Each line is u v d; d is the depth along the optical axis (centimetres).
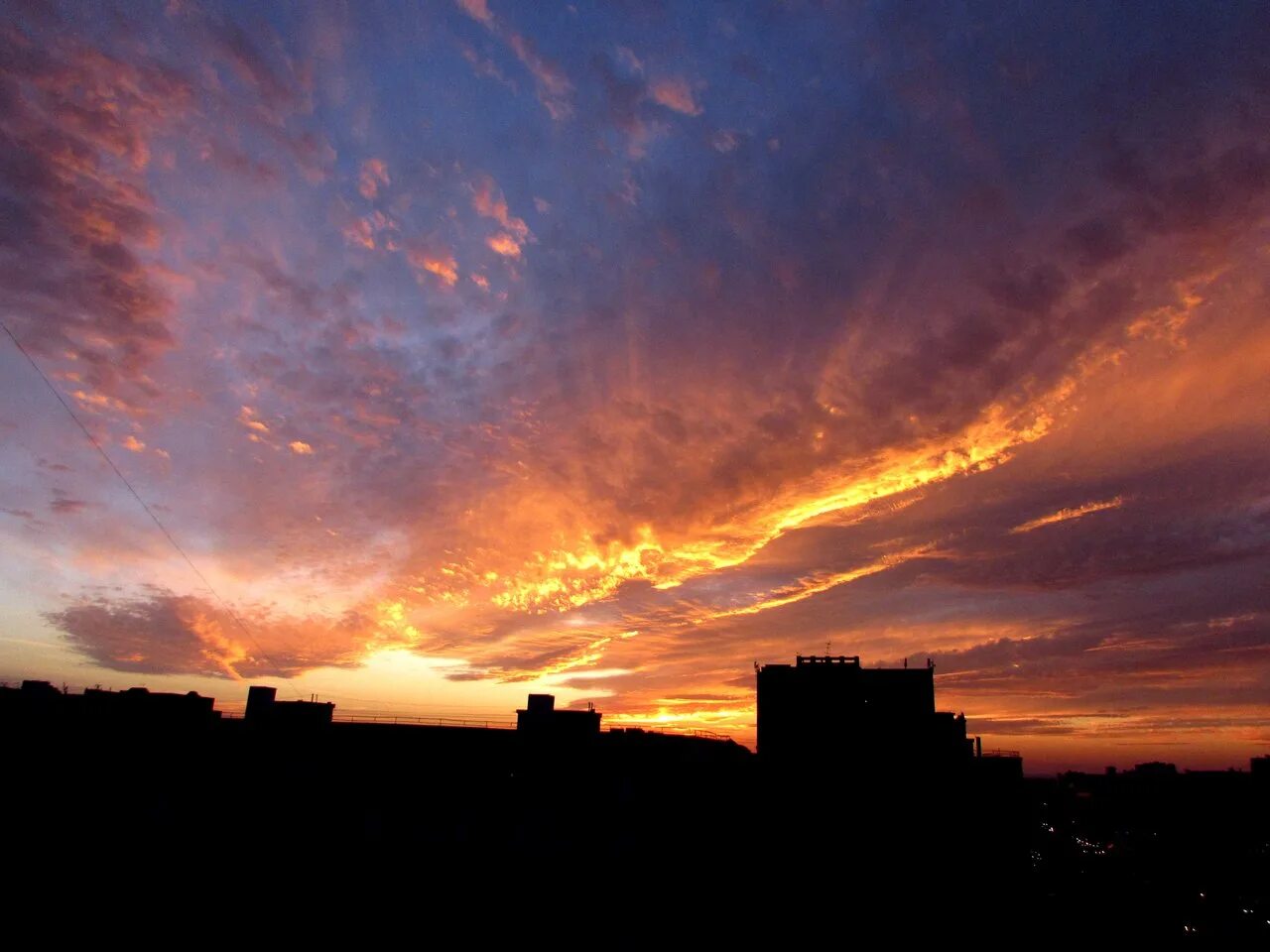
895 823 2477
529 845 2156
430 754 2569
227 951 1830
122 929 1809
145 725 2458
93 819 2042
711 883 2322
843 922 2345
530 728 2706
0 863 1858
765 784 2594
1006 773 2880
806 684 2688
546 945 2020
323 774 2364
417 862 2083
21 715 2312
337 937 1920
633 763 2622
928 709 2586
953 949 2341
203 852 2022
